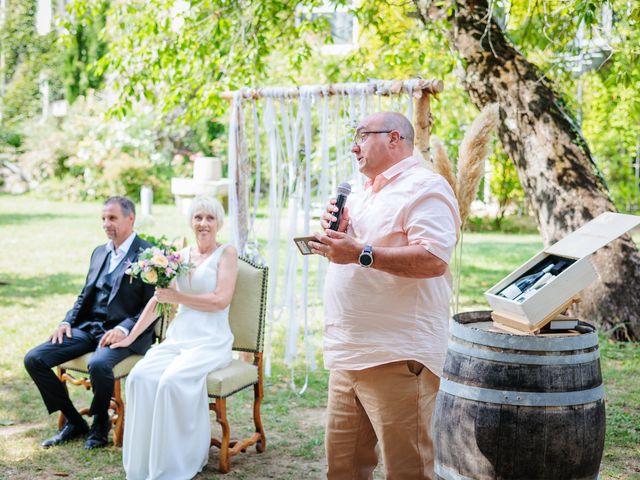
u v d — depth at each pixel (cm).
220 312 437
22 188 2162
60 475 411
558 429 290
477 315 335
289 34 885
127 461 406
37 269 1061
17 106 2534
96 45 2322
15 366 616
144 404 403
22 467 420
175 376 400
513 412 291
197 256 446
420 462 309
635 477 405
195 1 810
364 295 301
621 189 1370
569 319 313
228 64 802
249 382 438
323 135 554
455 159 1058
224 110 845
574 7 580
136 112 1944
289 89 566
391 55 877
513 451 292
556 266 323
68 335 462
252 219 611
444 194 290
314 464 431
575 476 296
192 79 834
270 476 414
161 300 425
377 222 297
